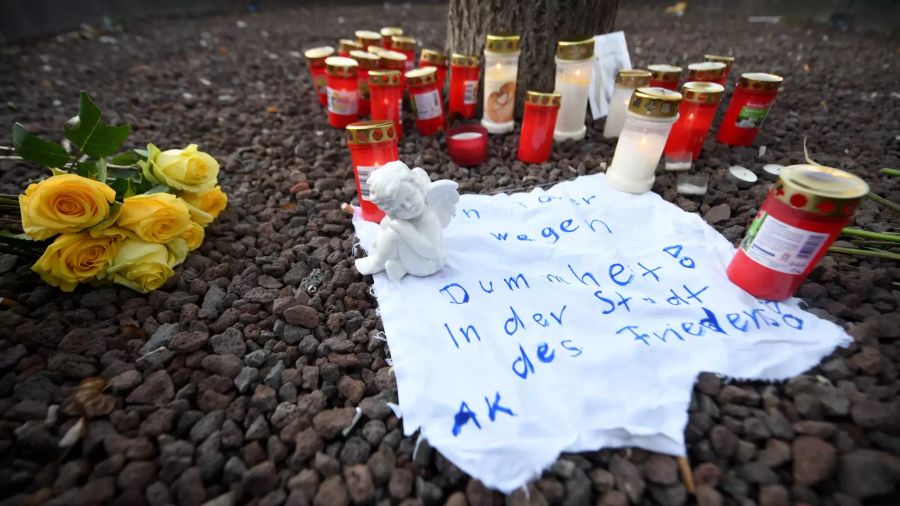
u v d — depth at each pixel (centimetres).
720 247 131
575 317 113
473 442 88
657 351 102
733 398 95
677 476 85
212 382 102
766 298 115
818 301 116
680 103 152
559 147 193
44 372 101
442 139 205
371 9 582
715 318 110
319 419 95
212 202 147
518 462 85
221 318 117
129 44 372
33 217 105
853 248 131
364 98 220
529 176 172
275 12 551
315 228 151
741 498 82
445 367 103
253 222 156
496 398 96
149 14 480
